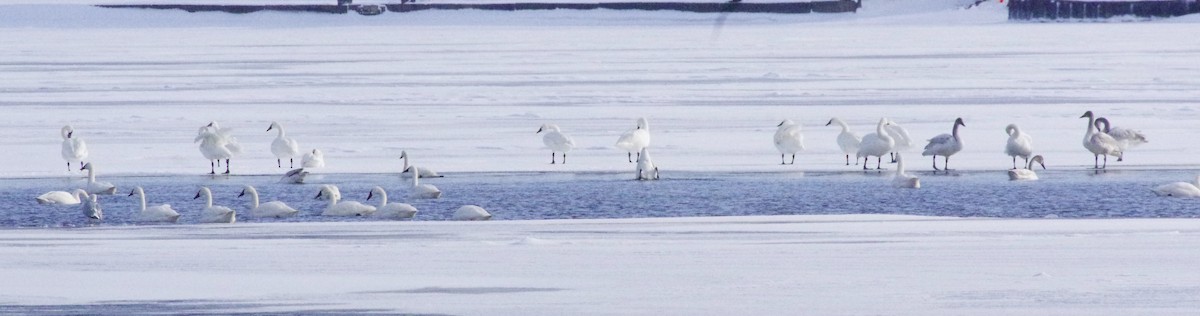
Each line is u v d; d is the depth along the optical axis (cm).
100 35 7862
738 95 3566
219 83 4084
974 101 3366
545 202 1802
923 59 5047
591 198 1838
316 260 1326
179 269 1280
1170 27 7638
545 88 3834
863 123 2880
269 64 5031
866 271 1255
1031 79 4041
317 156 2166
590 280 1221
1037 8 8819
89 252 1377
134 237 1488
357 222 1619
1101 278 1211
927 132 2691
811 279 1219
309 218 1666
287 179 2028
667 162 2272
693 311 1095
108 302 1137
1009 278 1216
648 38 7000
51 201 1764
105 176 2127
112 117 3033
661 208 1745
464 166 2214
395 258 1335
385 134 2686
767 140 2567
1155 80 3941
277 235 1500
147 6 9612
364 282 1216
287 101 3459
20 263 1313
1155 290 1156
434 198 1833
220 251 1382
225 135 2158
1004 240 1427
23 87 3934
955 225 1548
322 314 1092
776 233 1493
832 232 1497
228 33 8088
